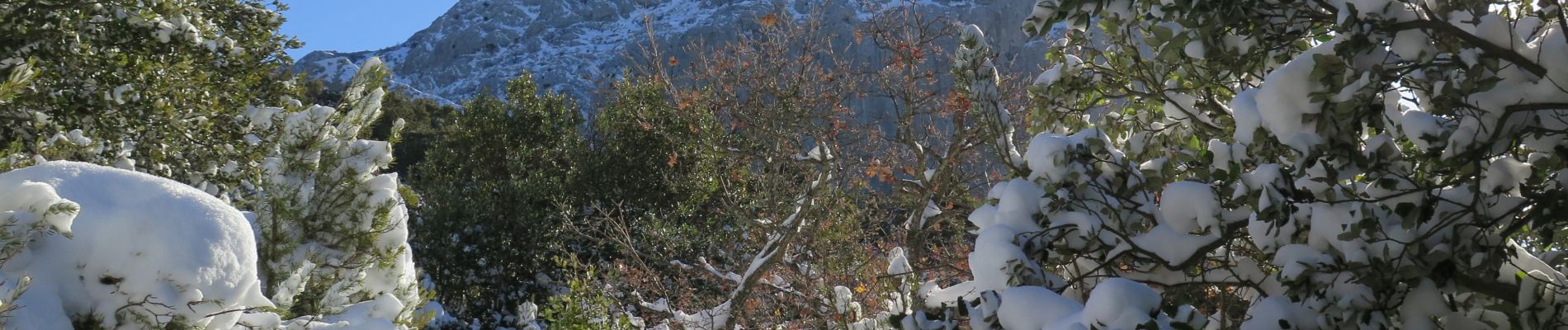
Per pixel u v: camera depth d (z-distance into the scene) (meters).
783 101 12.10
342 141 3.87
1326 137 3.47
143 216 2.81
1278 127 3.50
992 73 5.49
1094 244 3.81
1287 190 3.40
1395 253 3.35
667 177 19.62
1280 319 3.44
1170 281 3.94
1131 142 4.70
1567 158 3.24
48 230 2.72
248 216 3.85
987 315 3.49
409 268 3.98
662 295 12.82
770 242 11.45
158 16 7.68
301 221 3.72
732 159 14.25
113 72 7.15
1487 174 3.39
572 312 7.54
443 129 26.33
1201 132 4.71
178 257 2.80
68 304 2.73
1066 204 3.75
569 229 16.91
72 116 6.89
